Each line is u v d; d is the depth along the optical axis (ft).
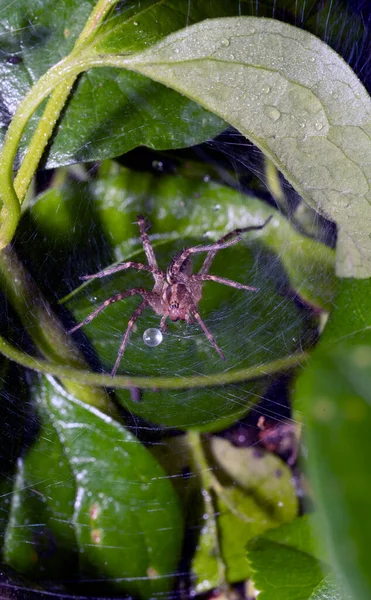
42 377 0.85
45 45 0.84
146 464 0.84
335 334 0.82
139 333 0.90
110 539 0.84
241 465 0.88
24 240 0.87
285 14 0.86
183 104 0.85
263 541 0.83
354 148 0.79
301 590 0.81
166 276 0.90
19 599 0.83
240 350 0.87
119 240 0.90
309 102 0.79
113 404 0.86
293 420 0.87
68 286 0.90
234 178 0.91
